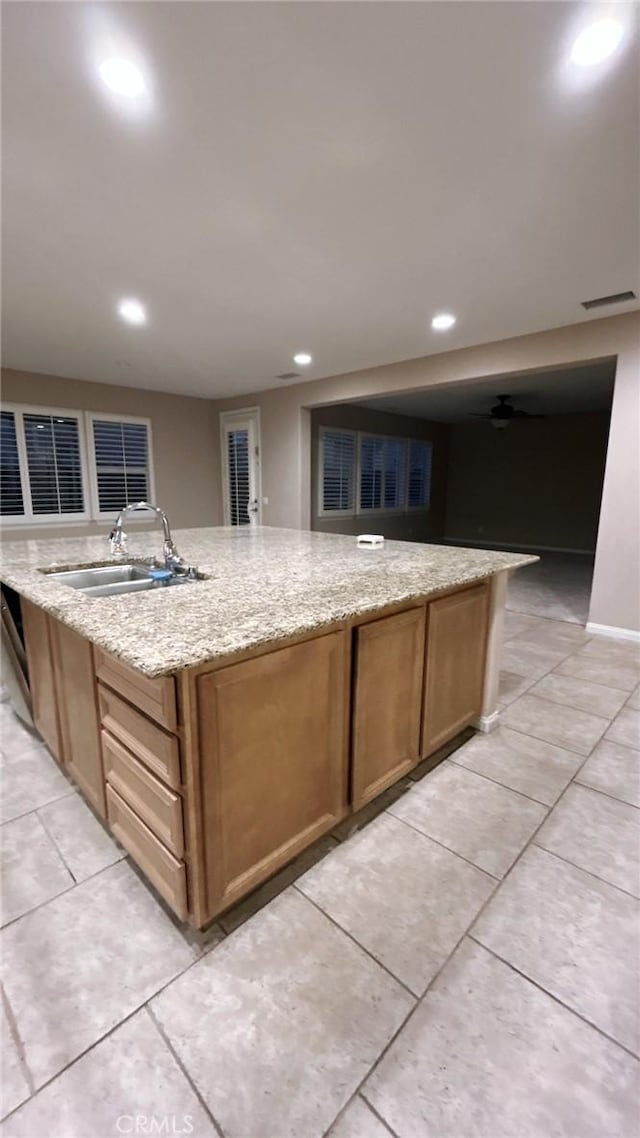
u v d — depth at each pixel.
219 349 4.53
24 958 1.30
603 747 2.38
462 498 10.08
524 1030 1.14
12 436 5.43
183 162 1.91
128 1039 1.11
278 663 1.38
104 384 6.01
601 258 2.72
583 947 1.35
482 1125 0.97
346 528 8.13
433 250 2.64
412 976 1.27
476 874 1.60
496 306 3.43
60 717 1.93
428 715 2.07
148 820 1.39
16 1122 0.97
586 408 7.88
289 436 6.22
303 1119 0.98
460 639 2.19
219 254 2.68
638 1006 1.20
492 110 1.64
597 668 3.38
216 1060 1.08
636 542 3.83
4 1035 1.12
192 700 1.18
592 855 1.69
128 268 2.85
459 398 6.98
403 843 1.74
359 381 5.36
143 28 1.33
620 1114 0.99
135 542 3.08
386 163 1.92
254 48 1.40
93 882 1.56
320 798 1.62
